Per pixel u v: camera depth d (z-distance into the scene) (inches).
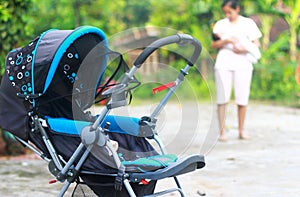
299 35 988.6
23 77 269.9
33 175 402.3
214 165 426.6
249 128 616.1
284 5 1031.6
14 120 274.4
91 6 893.2
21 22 472.4
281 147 498.6
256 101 949.8
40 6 738.8
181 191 274.8
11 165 437.4
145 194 272.1
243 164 429.4
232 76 525.7
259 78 990.4
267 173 399.2
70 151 267.1
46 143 268.1
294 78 959.0
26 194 349.1
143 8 1169.4
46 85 267.6
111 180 263.7
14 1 467.8
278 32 1096.2
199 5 1047.6
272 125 641.0
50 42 273.0
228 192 351.6
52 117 276.2
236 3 516.4
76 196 285.1
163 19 1114.1
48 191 356.8
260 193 347.3
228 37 513.0
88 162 261.3
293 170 407.2
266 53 987.9
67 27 792.9
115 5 966.4
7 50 467.5
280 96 955.3
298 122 667.4
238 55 516.7
